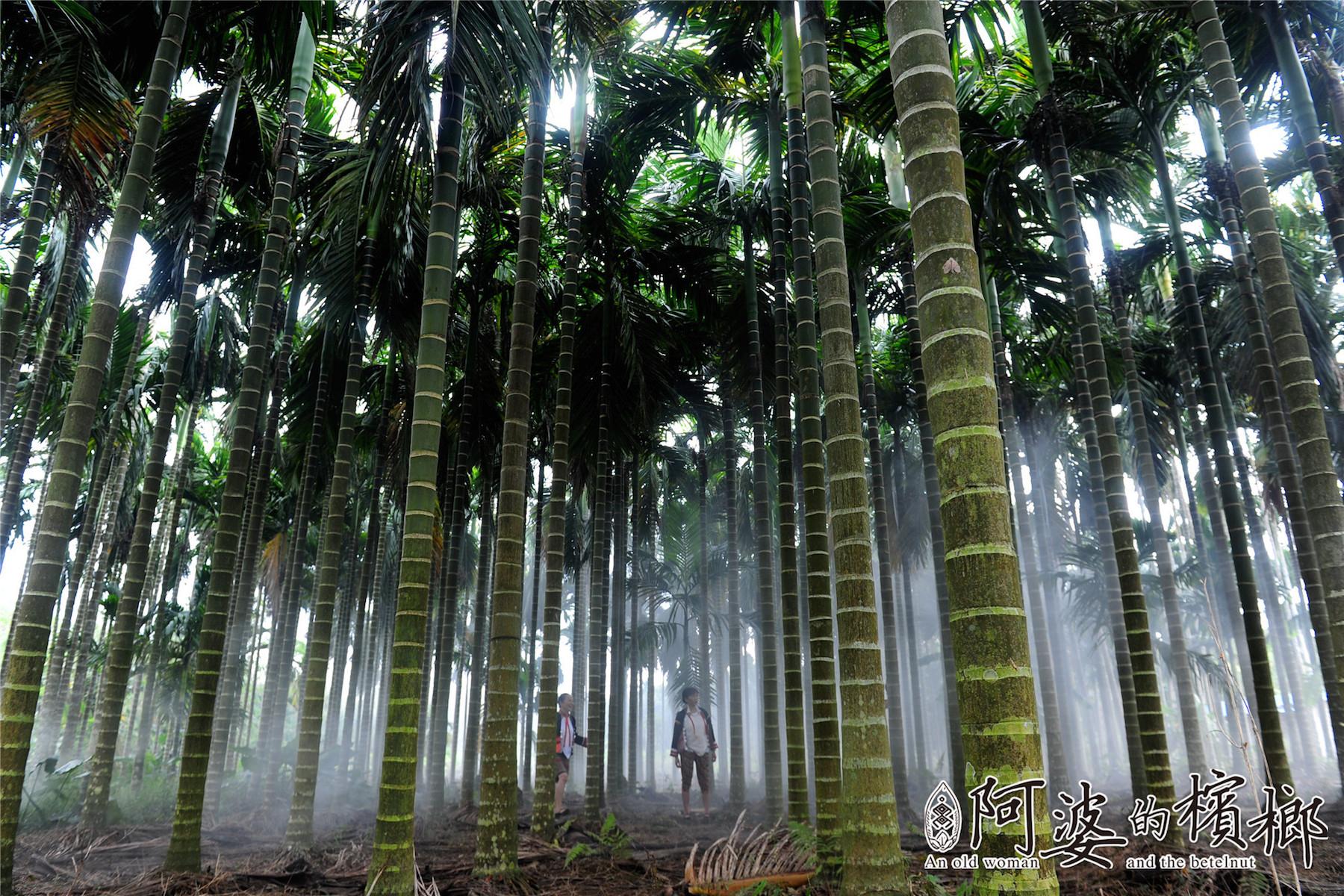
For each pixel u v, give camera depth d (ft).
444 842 23.22
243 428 19.90
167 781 32.30
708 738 29.94
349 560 52.85
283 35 21.22
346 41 26.13
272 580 55.21
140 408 42.63
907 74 8.98
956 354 8.02
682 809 32.58
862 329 30.45
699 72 27.12
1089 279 21.58
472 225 31.50
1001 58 27.07
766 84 27.32
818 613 16.35
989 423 7.83
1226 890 14.96
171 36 16.79
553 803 21.34
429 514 15.35
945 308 8.16
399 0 15.64
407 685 14.57
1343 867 16.58
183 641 51.98
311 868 18.21
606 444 30.63
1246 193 18.99
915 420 41.63
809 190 18.99
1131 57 23.13
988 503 7.61
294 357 37.68
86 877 17.63
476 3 15.88
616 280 29.22
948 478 7.84
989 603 7.39
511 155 27.86
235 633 30.50
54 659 38.52
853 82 27.20
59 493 14.35
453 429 33.86
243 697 60.59
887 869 12.30
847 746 13.02
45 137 20.08
